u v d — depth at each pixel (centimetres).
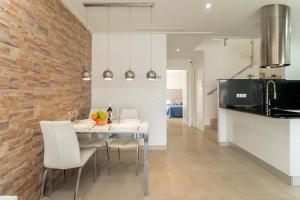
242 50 710
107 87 512
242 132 460
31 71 251
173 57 852
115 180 333
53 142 259
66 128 256
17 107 224
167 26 459
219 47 732
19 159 229
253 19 415
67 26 364
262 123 377
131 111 454
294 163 304
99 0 337
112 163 417
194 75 853
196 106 827
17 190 225
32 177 257
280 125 325
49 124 255
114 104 512
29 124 248
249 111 379
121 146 354
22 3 230
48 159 265
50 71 301
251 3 343
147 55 510
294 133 303
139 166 400
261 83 559
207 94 732
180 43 596
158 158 439
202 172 360
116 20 424
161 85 511
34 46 256
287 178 312
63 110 350
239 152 481
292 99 520
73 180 334
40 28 270
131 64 511
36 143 265
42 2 275
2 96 199
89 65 495
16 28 220
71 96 387
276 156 338
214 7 359
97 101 511
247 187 301
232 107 477
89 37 493
